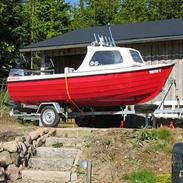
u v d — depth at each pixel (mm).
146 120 13656
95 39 17141
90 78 14164
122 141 11266
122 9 38625
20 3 29719
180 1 35312
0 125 15312
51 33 31797
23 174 10742
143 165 10430
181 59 16703
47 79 14883
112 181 10039
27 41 29188
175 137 11391
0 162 10602
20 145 11156
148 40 16641
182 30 16922
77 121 15961
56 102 14930
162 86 13781
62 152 11445
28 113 16031
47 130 12758
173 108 14945
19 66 27938
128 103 14266
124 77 13727
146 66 13555
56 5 33250
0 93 18906
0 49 25609
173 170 4988
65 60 20172
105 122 15906
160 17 35562
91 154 11008
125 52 14023
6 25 27172
